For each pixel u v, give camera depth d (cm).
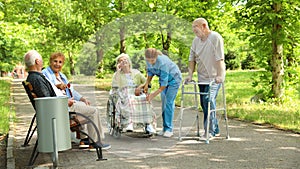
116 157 578
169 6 1430
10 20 1958
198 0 1484
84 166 545
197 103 706
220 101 727
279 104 1041
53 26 2289
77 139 655
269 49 1072
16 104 1334
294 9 1020
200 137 686
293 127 752
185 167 524
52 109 522
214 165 528
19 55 2222
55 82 640
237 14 1108
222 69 672
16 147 673
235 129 765
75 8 1933
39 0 2269
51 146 524
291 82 1116
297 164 521
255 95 1141
